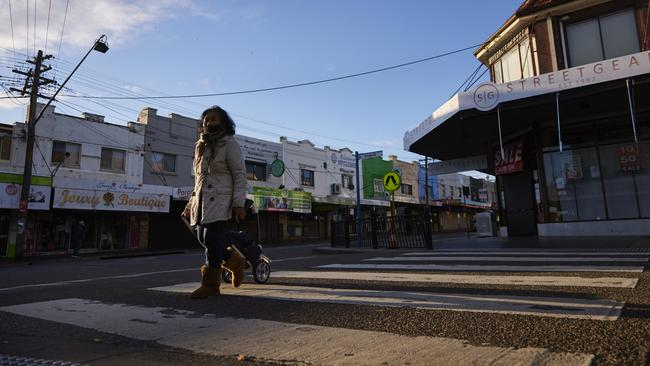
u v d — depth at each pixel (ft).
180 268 31.68
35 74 67.92
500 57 55.47
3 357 9.15
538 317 10.98
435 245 43.32
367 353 8.77
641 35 44.21
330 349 9.11
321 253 47.11
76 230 71.05
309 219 121.90
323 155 124.06
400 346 9.16
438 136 55.16
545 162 49.47
